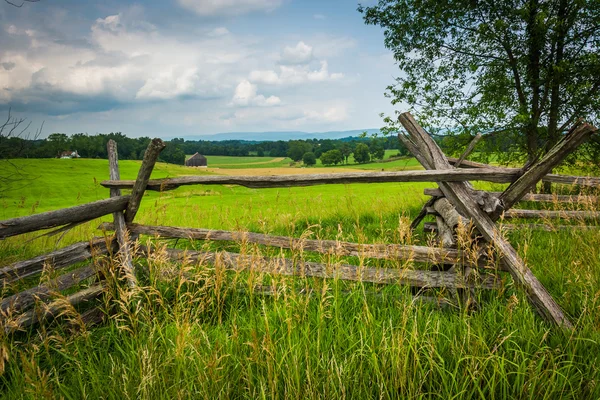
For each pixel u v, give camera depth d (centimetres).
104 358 271
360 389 223
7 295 310
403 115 475
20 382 234
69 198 3881
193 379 232
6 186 810
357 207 1008
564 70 1026
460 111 1209
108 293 309
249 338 268
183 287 383
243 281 379
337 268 295
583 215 536
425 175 357
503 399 221
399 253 354
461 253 350
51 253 336
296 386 228
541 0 1091
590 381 227
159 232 411
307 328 260
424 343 253
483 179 356
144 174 379
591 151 1140
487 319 302
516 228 586
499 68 1152
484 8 1140
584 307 288
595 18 1030
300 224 803
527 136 1152
